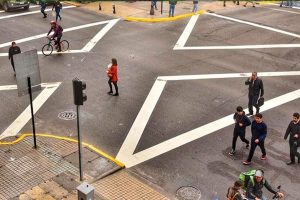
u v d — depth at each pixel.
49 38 22.38
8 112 16.20
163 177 12.66
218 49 24.16
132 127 15.45
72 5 33.06
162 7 32.06
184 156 13.77
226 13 32.75
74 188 11.62
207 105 17.28
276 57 23.27
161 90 18.53
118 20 29.39
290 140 13.20
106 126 15.45
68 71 20.22
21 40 24.55
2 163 12.62
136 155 13.73
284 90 18.95
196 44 24.91
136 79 19.59
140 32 26.89
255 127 12.95
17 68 12.19
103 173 12.48
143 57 22.42
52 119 15.82
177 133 15.14
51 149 13.52
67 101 17.23
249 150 14.18
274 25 29.77
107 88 18.53
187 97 17.92
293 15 33.41
